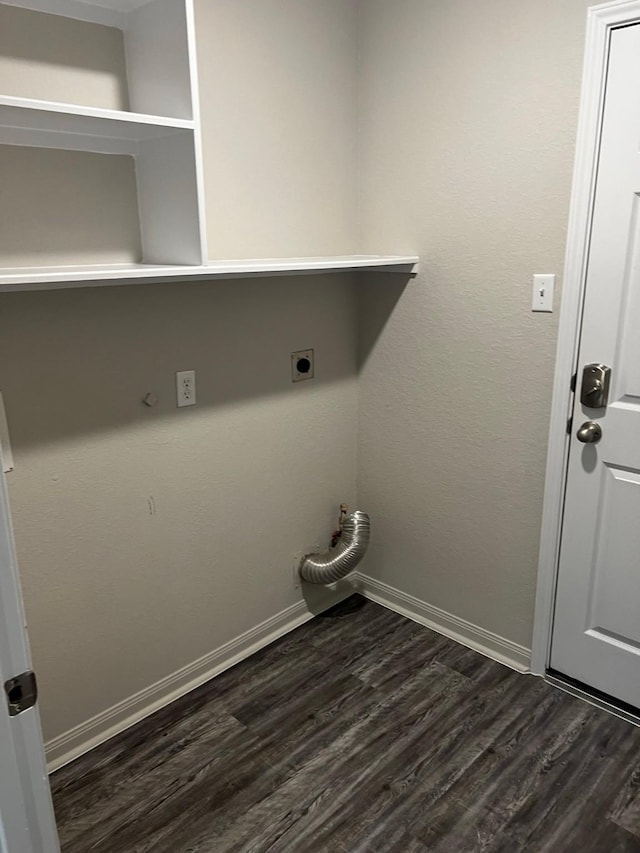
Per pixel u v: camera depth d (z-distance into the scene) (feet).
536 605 7.24
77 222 5.55
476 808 5.67
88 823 5.59
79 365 5.71
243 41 6.36
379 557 8.90
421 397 7.82
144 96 5.48
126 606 6.55
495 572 7.59
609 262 6.01
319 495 8.40
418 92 7.00
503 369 6.97
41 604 5.88
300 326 7.60
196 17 5.95
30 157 5.18
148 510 6.52
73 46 5.25
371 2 7.20
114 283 5.18
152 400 6.30
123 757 6.31
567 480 6.74
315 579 8.25
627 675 6.74
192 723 6.74
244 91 6.47
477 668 7.55
